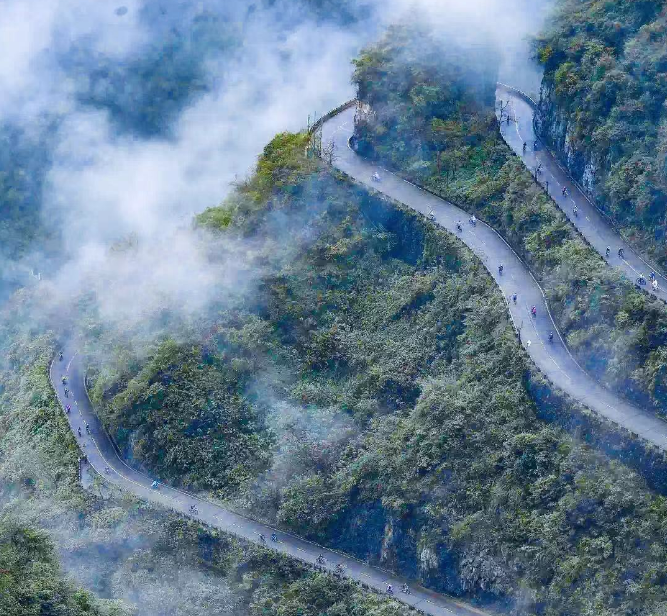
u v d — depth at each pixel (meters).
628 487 199.25
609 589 191.25
